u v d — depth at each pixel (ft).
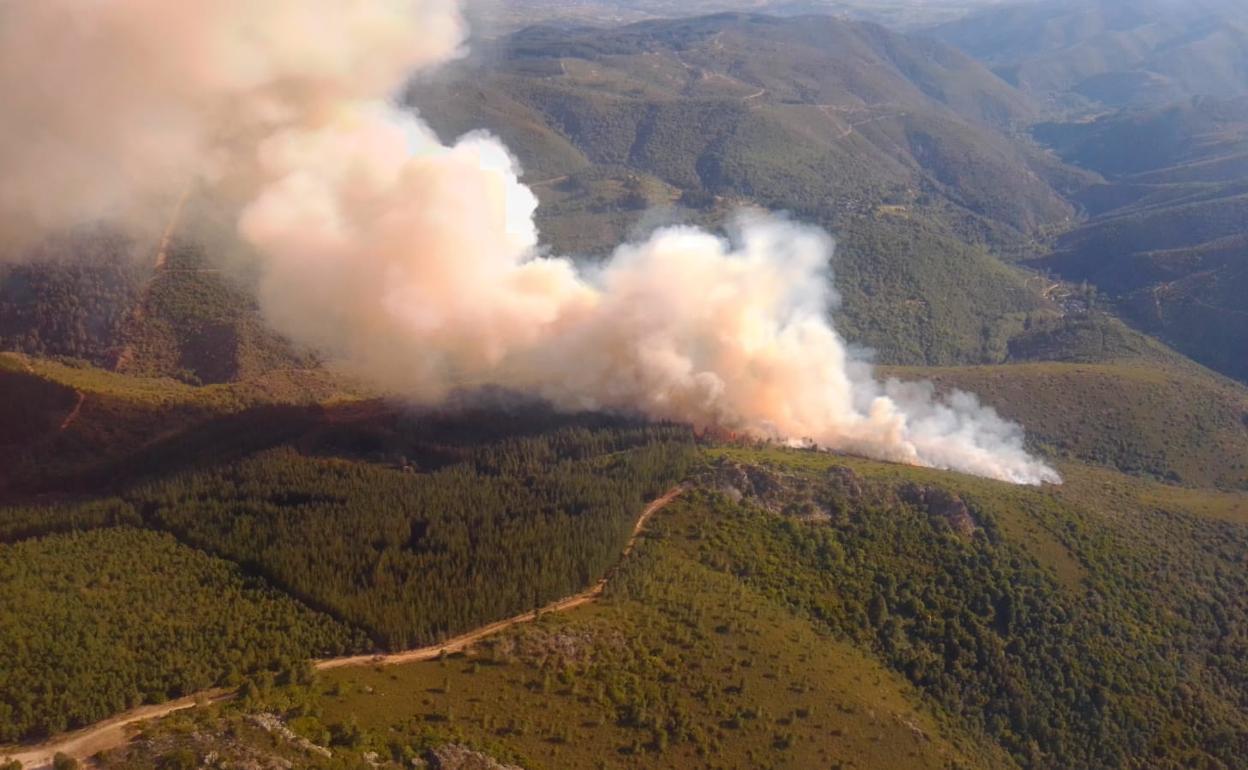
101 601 463.01
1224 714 563.89
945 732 507.30
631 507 587.27
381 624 465.06
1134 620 601.21
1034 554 618.03
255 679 423.64
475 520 562.25
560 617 495.41
